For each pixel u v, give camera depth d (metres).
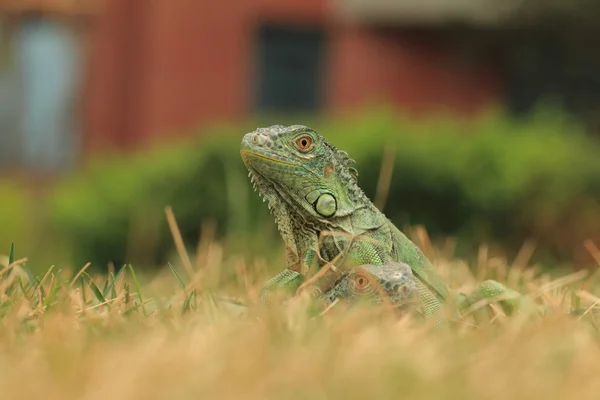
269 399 3.43
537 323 5.34
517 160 14.39
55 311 5.17
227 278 8.59
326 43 22.83
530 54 21.83
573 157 14.66
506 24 20.84
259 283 6.99
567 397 3.61
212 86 22.64
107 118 23.42
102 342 4.41
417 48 22.44
